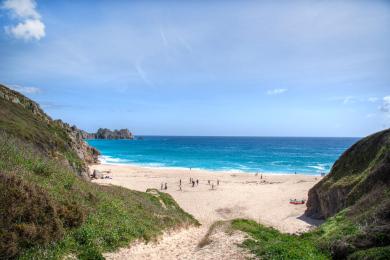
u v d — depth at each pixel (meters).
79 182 22.22
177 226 24.45
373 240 12.67
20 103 49.19
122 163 99.56
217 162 105.19
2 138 22.52
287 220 31.94
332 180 32.12
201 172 75.44
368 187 23.23
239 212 35.81
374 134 32.00
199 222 31.12
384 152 26.45
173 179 62.47
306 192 46.84
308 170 86.06
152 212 24.59
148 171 75.31
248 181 61.91
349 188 27.17
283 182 60.69
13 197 12.50
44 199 13.84
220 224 21.89
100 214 17.75
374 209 16.12
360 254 11.73
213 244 16.48
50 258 11.76
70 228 14.47
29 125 39.06
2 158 17.88
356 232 14.00
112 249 14.98
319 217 32.00
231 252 14.40
